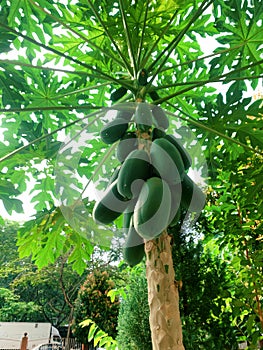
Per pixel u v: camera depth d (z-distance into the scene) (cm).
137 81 226
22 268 1809
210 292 354
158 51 376
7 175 343
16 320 2230
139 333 394
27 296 2245
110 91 386
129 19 300
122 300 474
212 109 291
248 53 312
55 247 364
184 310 355
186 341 338
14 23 333
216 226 346
